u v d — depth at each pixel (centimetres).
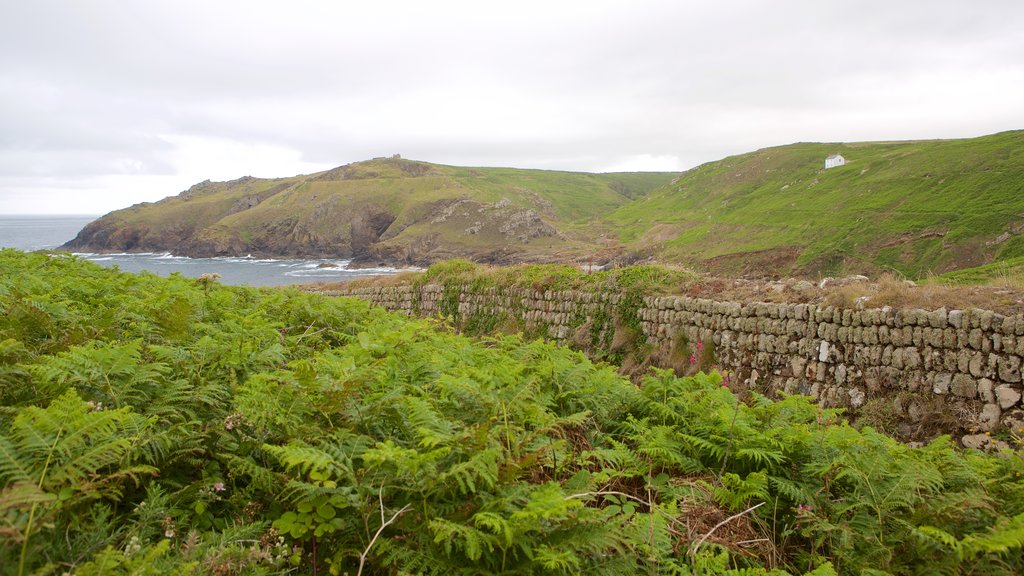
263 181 18762
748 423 555
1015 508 426
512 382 524
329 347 806
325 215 12775
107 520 333
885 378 1045
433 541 327
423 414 404
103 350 449
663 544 386
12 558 258
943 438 568
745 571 376
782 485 463
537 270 2008
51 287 845
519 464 366
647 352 1497
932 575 373
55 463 318
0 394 396
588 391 631
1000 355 916
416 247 10650
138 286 1047
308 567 336
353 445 382
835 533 420
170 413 400
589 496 410
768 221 7625
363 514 338
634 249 7700
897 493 430
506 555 334
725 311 1331
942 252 4931
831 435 529
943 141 9650
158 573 269
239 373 528
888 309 1061
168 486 368
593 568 346
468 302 2147
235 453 397
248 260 11625
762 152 12694
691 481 497
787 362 1201
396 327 966
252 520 355
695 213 10469
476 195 13025
